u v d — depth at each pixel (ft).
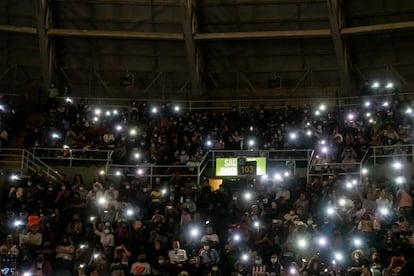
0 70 87.40
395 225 49.57
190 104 85.71
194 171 68.39
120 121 77.92
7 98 82.23
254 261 48.57
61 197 59.06
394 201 56.54
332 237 50.90
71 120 77.87
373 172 65.16
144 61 88.38
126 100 86.94
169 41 86.38
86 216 57.98
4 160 72.84
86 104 86.17
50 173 69.72
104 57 88.07
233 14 83.66
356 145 67.10
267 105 86.84
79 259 50.39
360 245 49.21
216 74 88.69
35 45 86.38
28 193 58.90
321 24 82.94
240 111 83.97
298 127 74.13
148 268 49.16
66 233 53.88
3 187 64.59
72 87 88.94
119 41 86.74
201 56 86.94
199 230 54.75
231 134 73.20
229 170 66.28
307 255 49.96
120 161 70.33
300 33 80.53
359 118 75.82
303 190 61.46
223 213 56.75
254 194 59.47
